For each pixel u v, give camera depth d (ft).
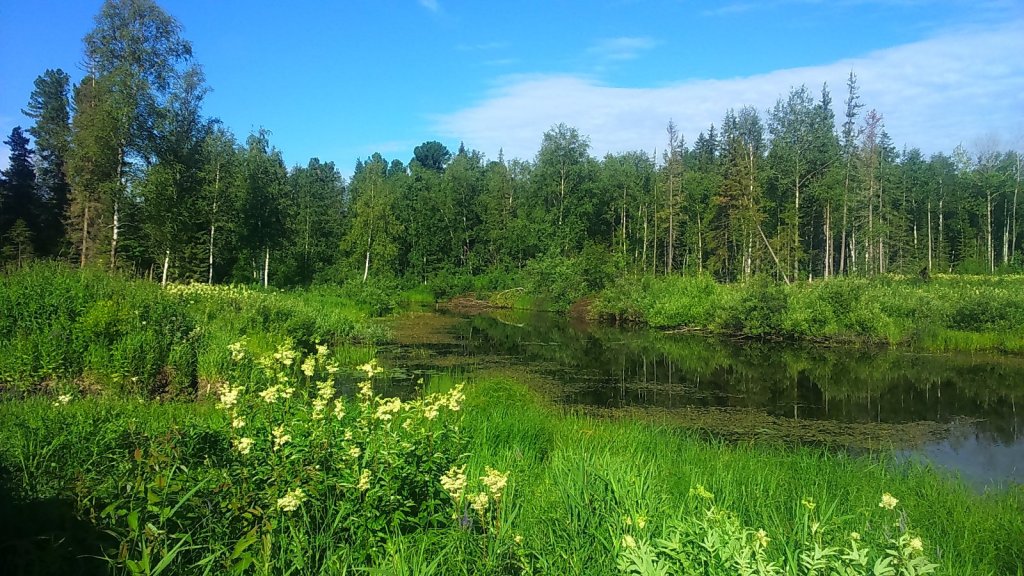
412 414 16.52
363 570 12.01
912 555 9.85
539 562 13.00
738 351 77.41
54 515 11.98
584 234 177.47
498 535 13.06
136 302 43.91
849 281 86.58
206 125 102.17
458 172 203.21
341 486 13.41
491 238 190.39
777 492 20.97
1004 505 22.65
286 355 17.30
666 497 17.81
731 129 167.53
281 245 146.00
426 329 96.68
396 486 13.64
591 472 18.37
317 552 12.15
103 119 86.28
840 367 64.90
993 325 74.79
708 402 46.52
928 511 20.92
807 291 89.20
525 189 199.31
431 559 12.62
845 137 139.74
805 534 14.15
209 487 12.67
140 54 90.89
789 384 54.95
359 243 156.66
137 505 12.16
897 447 34.91
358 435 14.66
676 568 10.12
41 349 34.83
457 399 17.58
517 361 64.28
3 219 137.80
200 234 118.42
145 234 101.71
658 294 111.65
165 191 93.81
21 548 10.78
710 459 26.16
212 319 55.83
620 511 15.52
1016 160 192.44
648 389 51.39
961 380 57.57
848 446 34.78
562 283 140.05
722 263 161.17
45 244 140.26
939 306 79.82
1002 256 195.62
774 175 148.25
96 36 89.56
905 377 58.95
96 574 11.02
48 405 24.17
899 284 108.99
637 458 23.75
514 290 161.07
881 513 19.35
